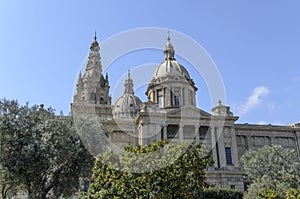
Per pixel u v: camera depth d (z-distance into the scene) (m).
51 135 29.09
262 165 47.69
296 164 47.31
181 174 17.30
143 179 16.41
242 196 40.75
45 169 29.56
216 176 62.09
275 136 81.56
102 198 17.23
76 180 31.22
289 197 23.36
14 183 29.52
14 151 28.42
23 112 31.38
